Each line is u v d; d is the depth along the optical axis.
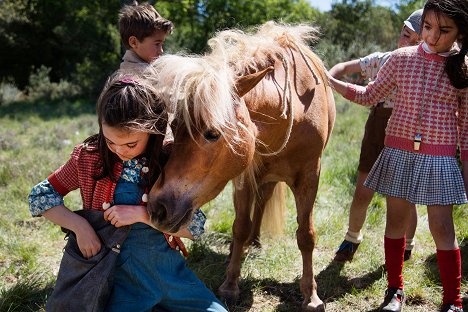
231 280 3.12
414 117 2.58
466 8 2.35
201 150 1.88
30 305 3.00
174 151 1.89
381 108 3.35
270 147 2.54
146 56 3.24
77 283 1.83
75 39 24.70
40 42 26.83
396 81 2.66
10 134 9.00
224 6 19.09
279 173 2.87
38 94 20.61
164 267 1.94
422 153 2.58
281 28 2.95
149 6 3.32
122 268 1.89
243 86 2.05
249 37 2.67
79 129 9.99
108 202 1.89
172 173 1.88
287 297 3.16
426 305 3.05
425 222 4.30
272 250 3.73
